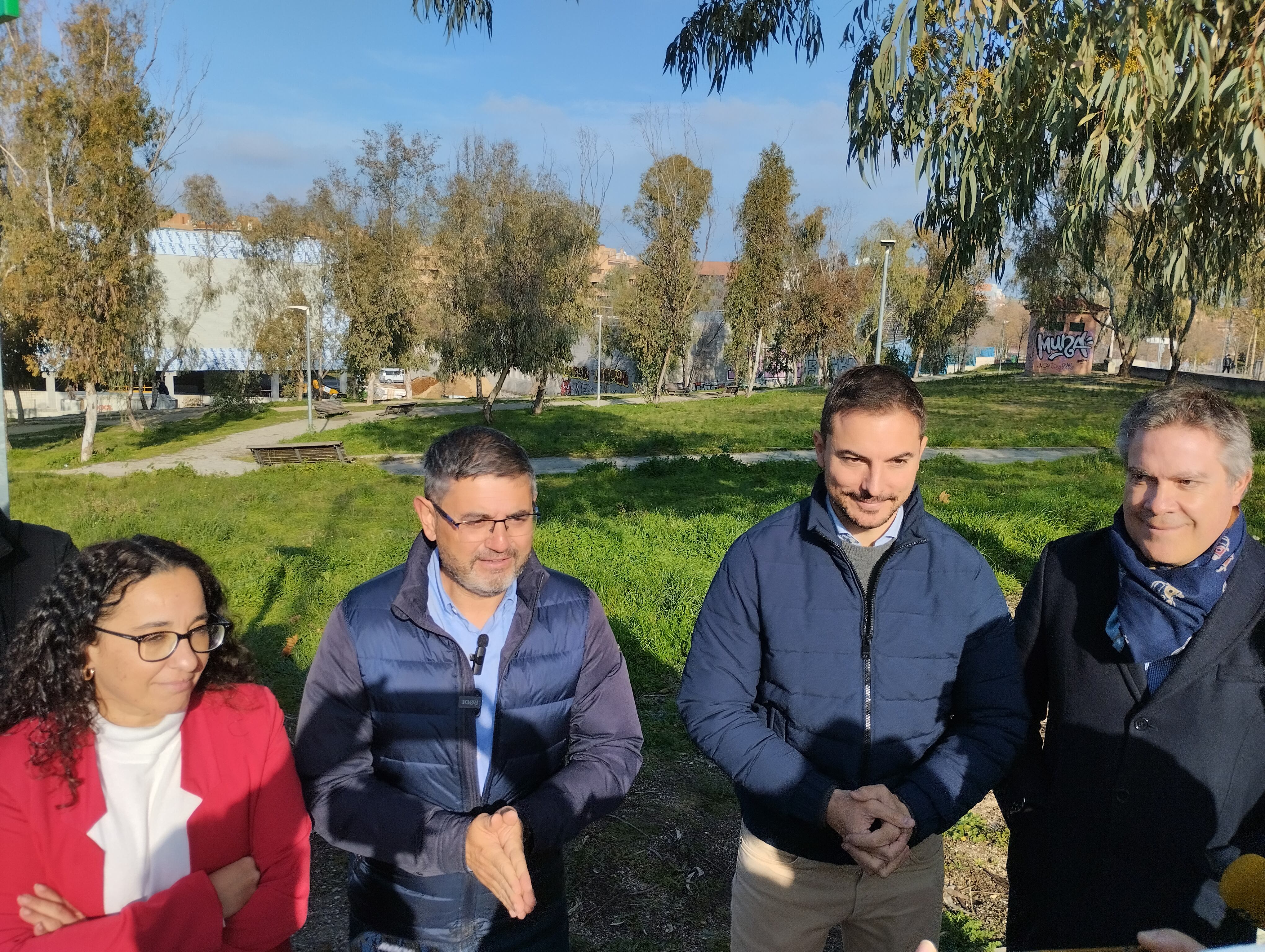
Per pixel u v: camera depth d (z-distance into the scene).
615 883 3.30
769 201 45.25
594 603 2.14
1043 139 5.19
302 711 2.02
